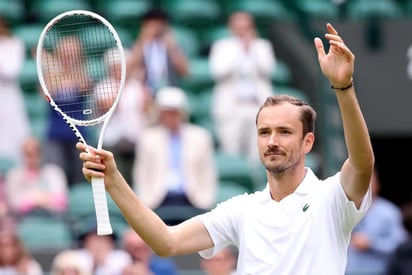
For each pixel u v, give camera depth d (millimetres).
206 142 34750
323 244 16531
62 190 35312
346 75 15922
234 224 17281
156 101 36812
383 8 46188
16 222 34312
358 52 41625
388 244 34094
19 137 39562
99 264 30438
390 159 43156
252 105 39219
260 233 16859
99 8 46188
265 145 16734
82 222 34844
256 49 39531
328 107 41188
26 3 46156
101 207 16609
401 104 41406
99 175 16656
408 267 31188
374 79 41469
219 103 39406
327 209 16625
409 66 41375
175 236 17172
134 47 38812
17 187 34812
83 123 17141
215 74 39438
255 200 17156
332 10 46219
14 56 40000
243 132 39250
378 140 42875
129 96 37062
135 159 36625
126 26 45281
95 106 29672
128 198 16875
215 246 17453
